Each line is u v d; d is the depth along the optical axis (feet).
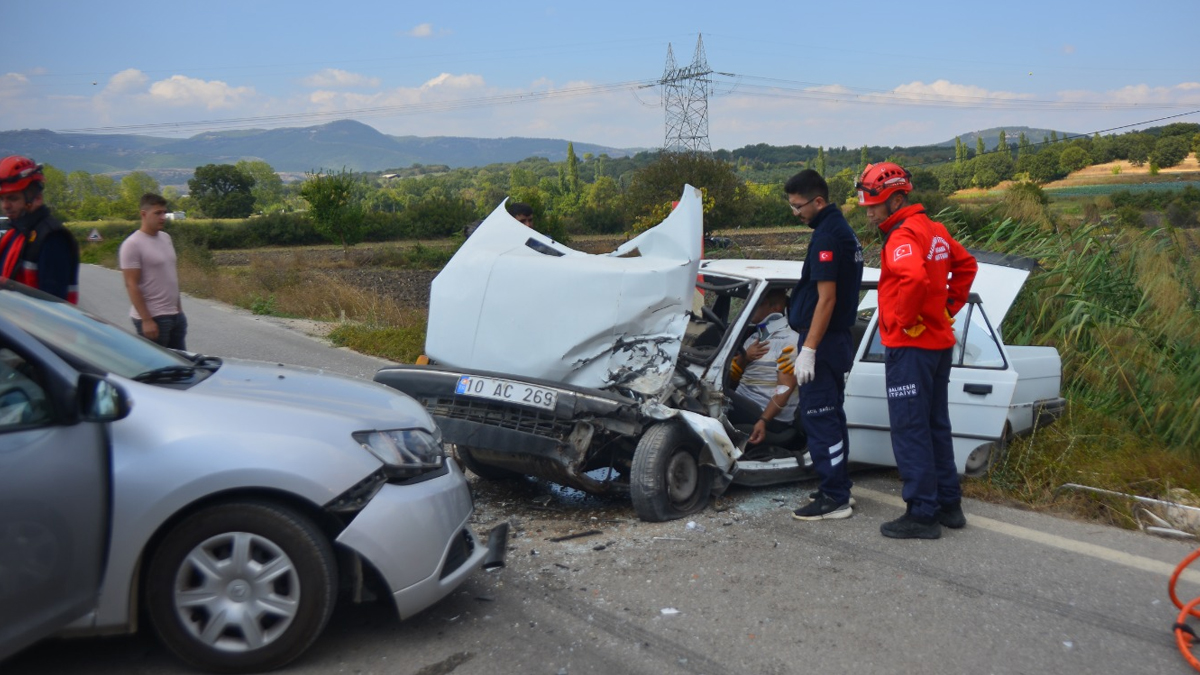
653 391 16.08
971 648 11.93
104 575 10.06
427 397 16.88
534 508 17.81
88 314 13.44
